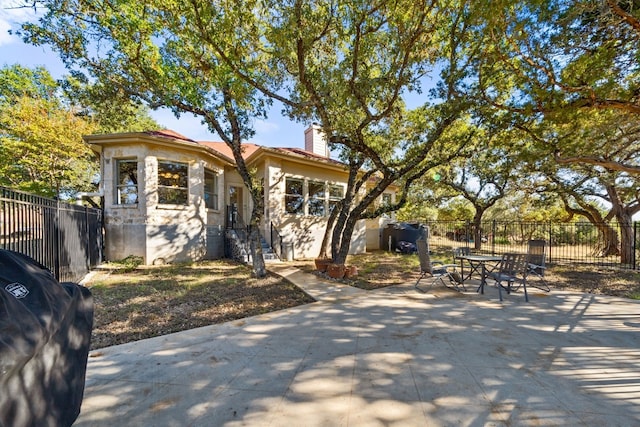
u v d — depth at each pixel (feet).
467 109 22.03
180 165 35.60
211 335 12.56
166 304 17.26
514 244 58.13
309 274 26.73
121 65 23.91
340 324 13.89
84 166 58.08
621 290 21.43
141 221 32.68
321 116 22.03
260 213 26.53
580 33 16.98
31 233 16.17
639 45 16.39
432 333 12.69
